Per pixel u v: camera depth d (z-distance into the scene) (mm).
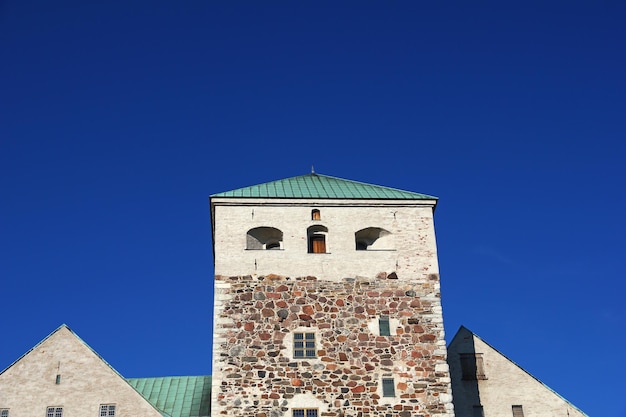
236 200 48219
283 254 46844
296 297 45719
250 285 45875
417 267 47000
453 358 48656
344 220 48156
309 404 43156
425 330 45312
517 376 48188
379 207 48688
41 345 43781
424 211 48781
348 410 43156
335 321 45219
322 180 52344
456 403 47375
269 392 43281
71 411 42312
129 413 42375
